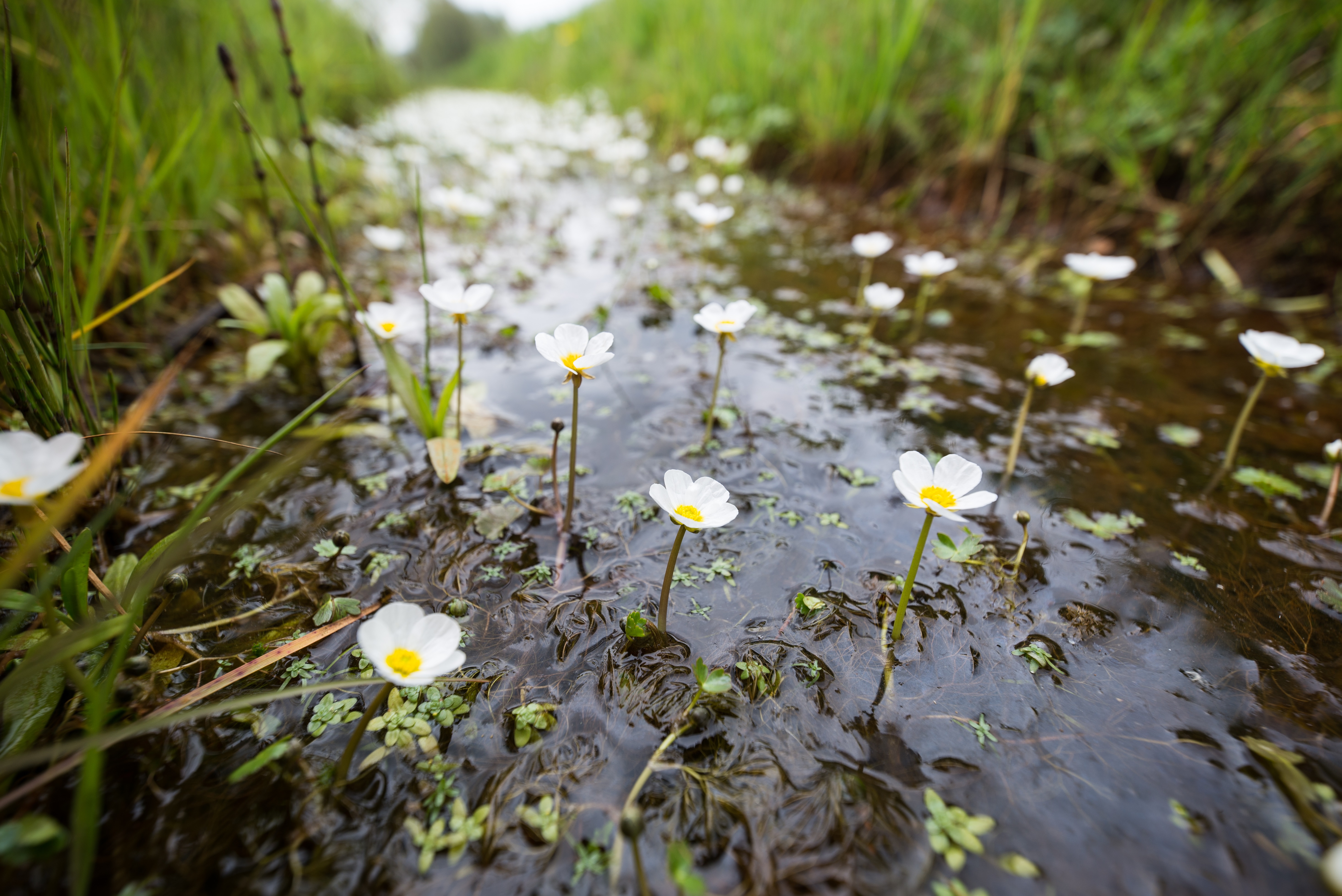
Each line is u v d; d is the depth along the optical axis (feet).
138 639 0.53
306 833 0.44
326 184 1.74
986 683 0.54
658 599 0.61
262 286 1.15
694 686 0.53
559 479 0.76
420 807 0.46
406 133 3.08
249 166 1.47
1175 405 0.95
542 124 3.71
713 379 0.98
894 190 2.08
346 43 3.34
